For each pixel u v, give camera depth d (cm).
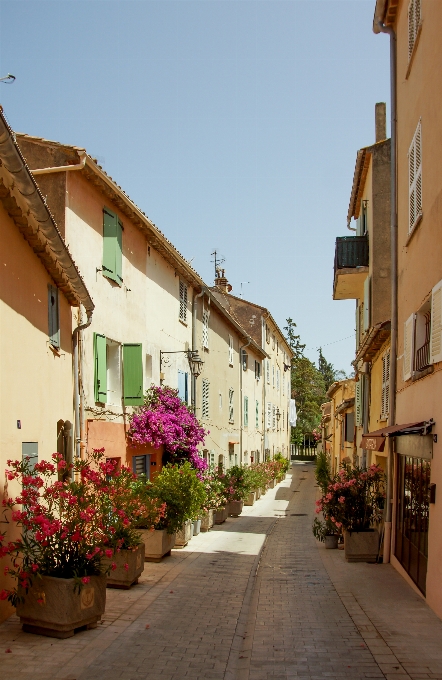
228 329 3000
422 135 1053
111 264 1427
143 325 1681
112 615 852
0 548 726
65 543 773
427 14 1009
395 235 1308
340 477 1439
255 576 1204
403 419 1230
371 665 672
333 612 913
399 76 1293
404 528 1177
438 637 773
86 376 1277
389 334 1481
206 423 2466
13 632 748
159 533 1310
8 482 809
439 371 902
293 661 691
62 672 627
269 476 3644
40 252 943
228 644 748
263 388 4191
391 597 1005
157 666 662
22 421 881
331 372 8875
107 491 877
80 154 1207
